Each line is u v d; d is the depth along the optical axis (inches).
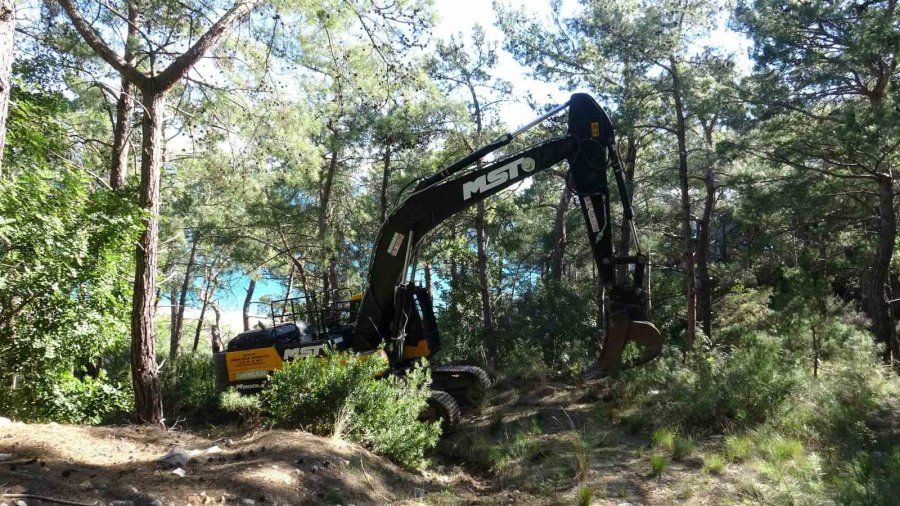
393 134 687.1
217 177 474.9
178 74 343.3
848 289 946.1
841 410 304.5
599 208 338.3
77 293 300.4
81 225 297.3
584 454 275.0
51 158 391.9
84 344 306.5
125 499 175.5
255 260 992.9
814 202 682.2
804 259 485.4
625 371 427.8
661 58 629.3
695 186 989.2
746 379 331.9
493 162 362.3
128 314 348.8
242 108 414.0
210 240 924.6
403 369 386.0
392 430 278.8
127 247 317.7
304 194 853.8
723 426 322.0
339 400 277.6
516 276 1165.1
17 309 279.6
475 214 877.2
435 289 1075.3
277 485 204.2
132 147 520.4
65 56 432.1
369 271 382.0
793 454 253.0
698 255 868.0
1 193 260.2
